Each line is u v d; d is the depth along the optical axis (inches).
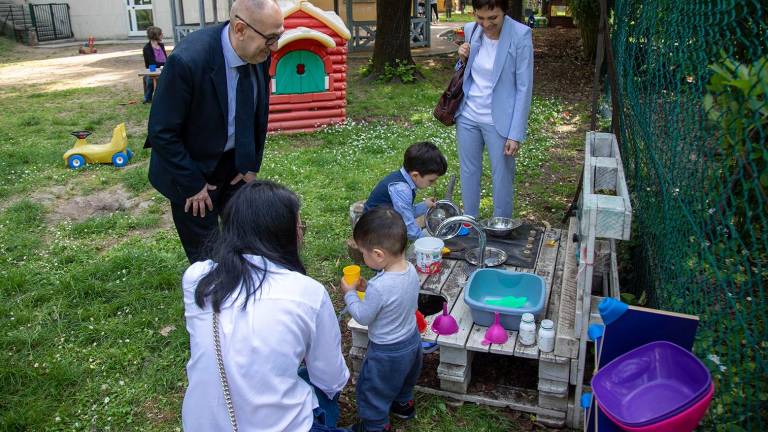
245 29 127.6
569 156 293.7
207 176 144.0
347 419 124.5
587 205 108.2
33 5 832.3
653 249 138.8
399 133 338.6
